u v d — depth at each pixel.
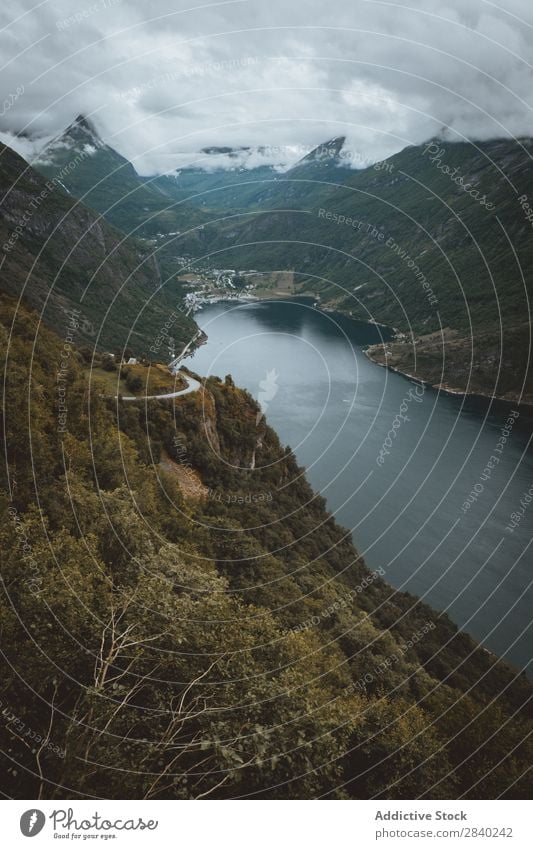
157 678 10.13
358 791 15.15
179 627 10.90
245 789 9.60
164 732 9.44
